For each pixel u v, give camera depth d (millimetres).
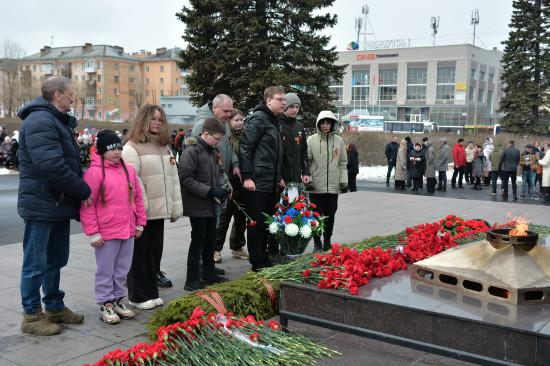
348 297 2820
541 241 4719
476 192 16922
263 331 2957
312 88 24344
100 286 3910
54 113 3615
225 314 3354
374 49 83188
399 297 2775
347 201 12180
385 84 83250
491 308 2590
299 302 3021
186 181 4574
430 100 79875
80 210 3838
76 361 3188
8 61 79750
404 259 3846
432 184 16188
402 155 16859
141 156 4301
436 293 2859
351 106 85875
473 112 79875
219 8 23766
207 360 2639
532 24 41688
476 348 2428
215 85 24031
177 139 22516
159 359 2676
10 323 3846
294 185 5363
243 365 2611
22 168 3578
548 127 42188
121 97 92750
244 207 5941
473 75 79688
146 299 4293
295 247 5137
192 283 4727
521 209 11117
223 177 4949
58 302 3873
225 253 6480
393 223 8938
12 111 82312
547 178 13984
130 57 93875
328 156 6297
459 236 5055
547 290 2660
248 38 23547
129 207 3973
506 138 31859
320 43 24141
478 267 2920
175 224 8500
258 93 23359
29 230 3609
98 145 3885
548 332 2260
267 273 3729
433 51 78938
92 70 90625
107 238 3863
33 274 3615
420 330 2588
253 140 5234
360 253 3990
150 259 4340
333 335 3172
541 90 41562
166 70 92375
